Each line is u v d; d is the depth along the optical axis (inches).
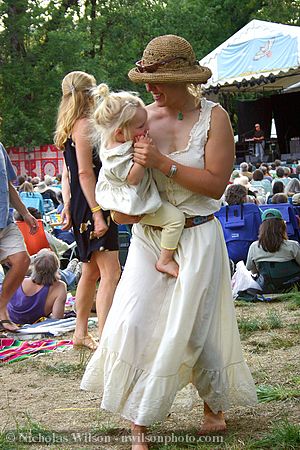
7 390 221.8
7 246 305.6
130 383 158.1
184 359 160.9
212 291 162.6
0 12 1535.4
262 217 391.5
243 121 1263.5
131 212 159.9
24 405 204.4
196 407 190.9
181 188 163.8
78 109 254.8
